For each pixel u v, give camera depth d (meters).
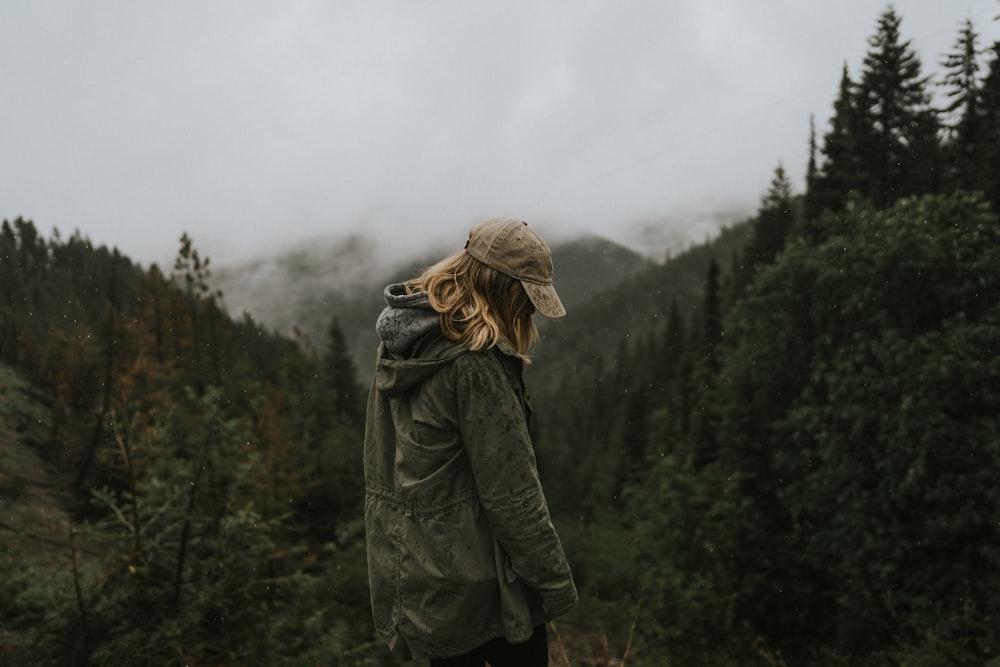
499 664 1.38
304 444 15.34
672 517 17.55
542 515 1.25
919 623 12.13
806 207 34.06
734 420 18.08
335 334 41.50
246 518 4.52
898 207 16.78
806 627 12.85
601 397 88.88
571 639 8.98
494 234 1.34
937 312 15.28
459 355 1.23
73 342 11.89
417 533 1.29
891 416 14.05
